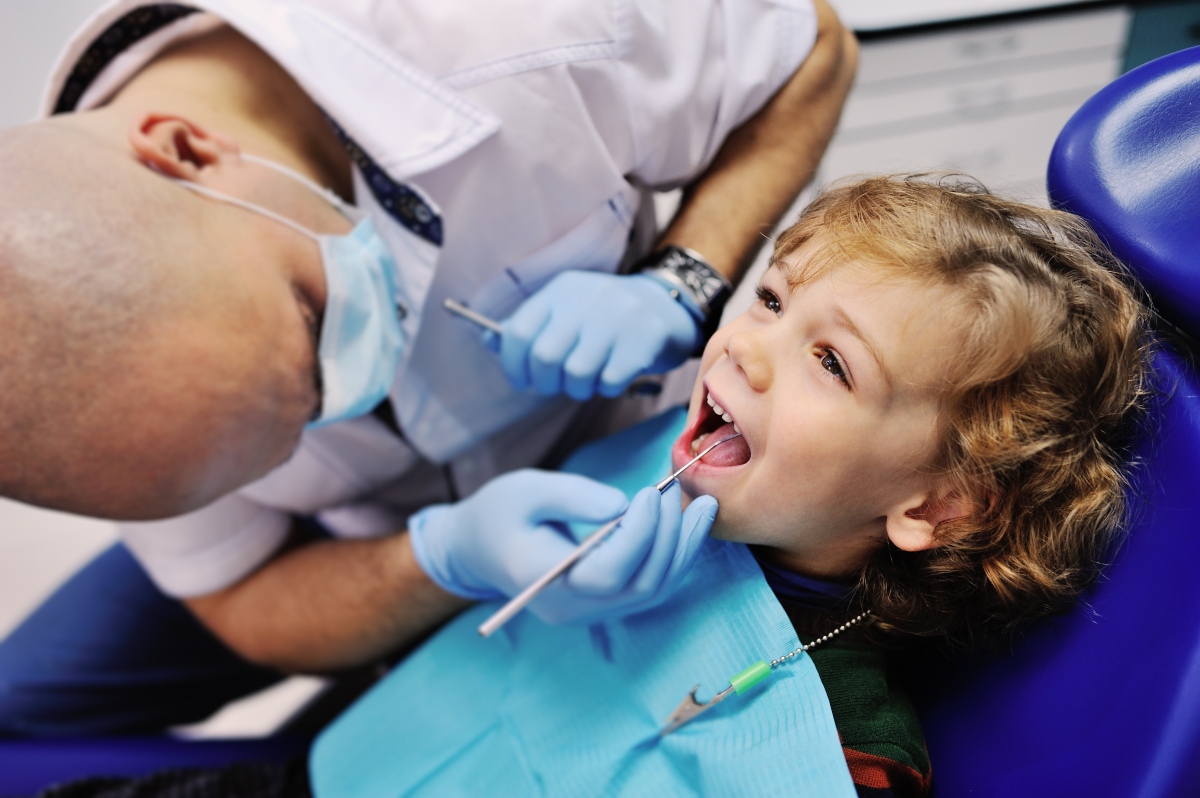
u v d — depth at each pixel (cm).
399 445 95
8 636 117
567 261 86
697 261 83
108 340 53
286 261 66
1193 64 63
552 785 72
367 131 71
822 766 56
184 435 58
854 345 57
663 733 67
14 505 180
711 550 69
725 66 83
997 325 56
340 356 72
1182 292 59
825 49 89
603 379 77
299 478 94
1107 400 60
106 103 82
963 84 162
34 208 53
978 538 61
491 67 75
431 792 80
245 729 151
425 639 104
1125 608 57
